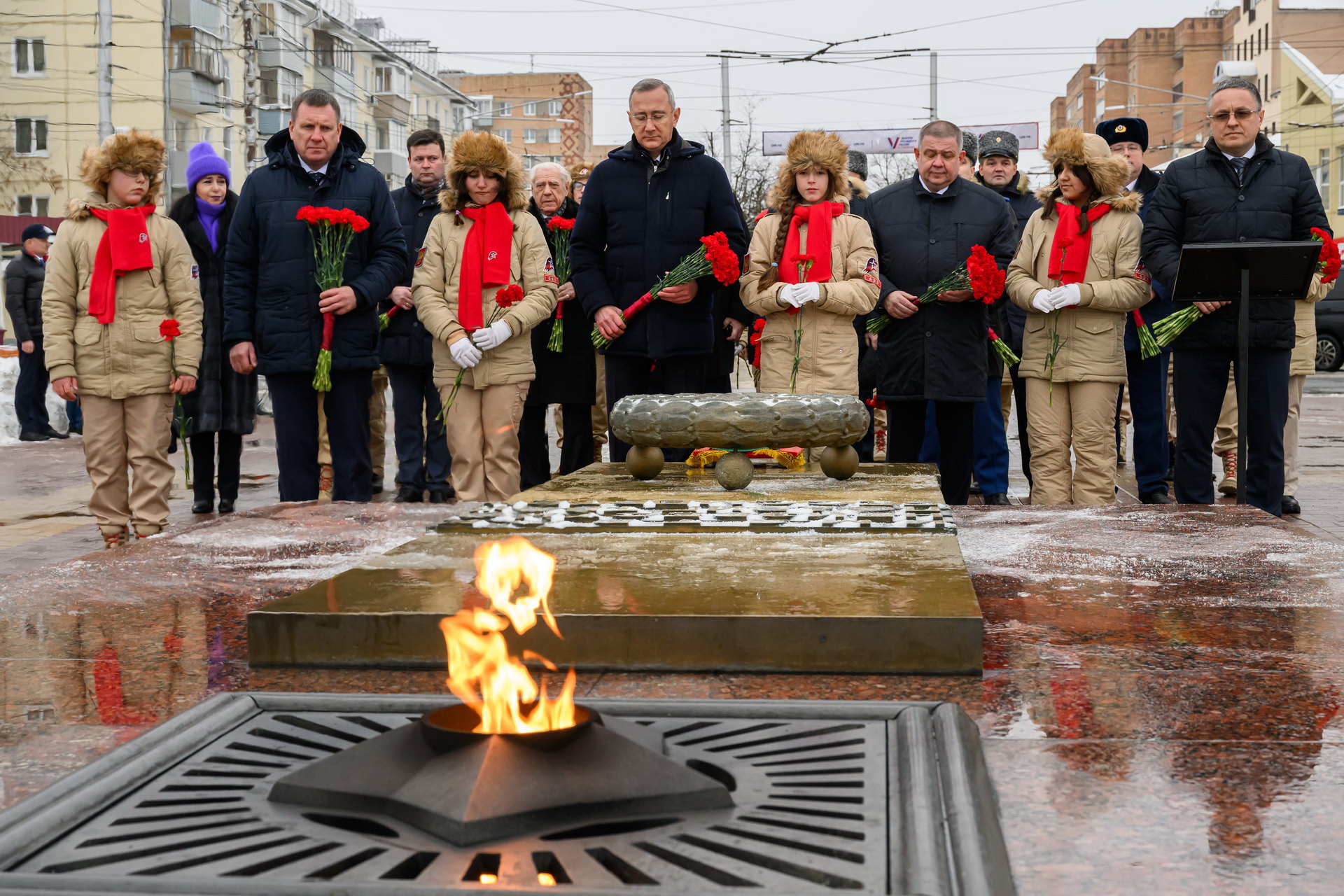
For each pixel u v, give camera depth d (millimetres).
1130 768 1830
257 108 28344
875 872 1406
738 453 4598
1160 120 82375
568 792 1522
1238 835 1576
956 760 1744
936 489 4480
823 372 5949
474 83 91625
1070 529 4109
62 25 36781
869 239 6000
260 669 2463
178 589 3232
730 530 3514
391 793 1562
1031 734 1995
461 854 1437
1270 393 5875
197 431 7039
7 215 37156
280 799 1630
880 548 3201
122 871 1433
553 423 12898
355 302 5840
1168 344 5883
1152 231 5930
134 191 5988
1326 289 6133
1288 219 5848
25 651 2605
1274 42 62469
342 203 5945
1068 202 6113
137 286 5891
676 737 1912
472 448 6203
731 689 2283
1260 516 4406
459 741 1585
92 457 5957
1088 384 6000
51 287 5859
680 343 6141
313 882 1347
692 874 1396
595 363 7887
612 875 1394
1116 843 1555
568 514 3822
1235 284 5461
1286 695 2199
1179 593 3080
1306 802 1688
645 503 4059
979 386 6242
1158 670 2369
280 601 2609
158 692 2309
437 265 6191
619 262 6207
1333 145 37875
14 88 37031
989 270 5652
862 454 7836
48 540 6309
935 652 2359
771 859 1438
